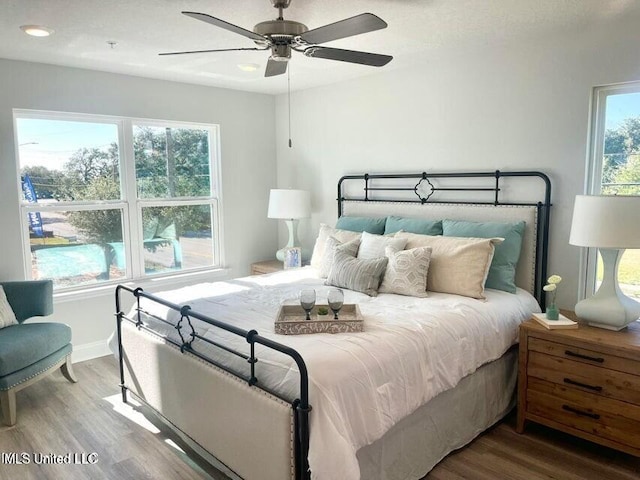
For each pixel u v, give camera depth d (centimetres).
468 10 256
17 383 287
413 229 354
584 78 290
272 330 227
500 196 336
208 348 233
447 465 240
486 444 259
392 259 305
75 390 332
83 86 377
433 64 365
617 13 262
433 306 267
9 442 265
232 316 251
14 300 330
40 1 234
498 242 295
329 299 229
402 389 208
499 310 275
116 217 413
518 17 268
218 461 225
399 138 394
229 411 212
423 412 228
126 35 289
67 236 387
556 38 299
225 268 483
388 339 215
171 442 264
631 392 226
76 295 385
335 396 181
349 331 223
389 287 301
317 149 468
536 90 311
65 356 334
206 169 471
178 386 250
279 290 311
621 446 231
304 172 485
